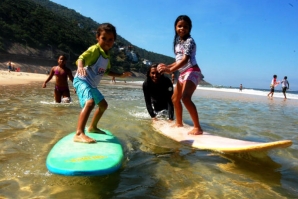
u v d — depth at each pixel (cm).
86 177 256
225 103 1023
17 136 379
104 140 333
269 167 304
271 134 468
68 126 454
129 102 866
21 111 574
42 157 303
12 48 6034
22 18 6988
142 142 391
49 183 243
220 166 302
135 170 282
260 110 827
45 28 7419
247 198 227
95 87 382
